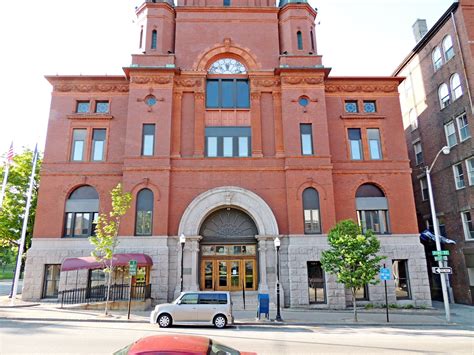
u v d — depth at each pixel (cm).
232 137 2575
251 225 2477
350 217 2481
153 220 2322
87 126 2573
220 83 2688
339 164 2569
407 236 2452
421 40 3130
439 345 1185
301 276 2261
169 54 2647
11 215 2983
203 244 2444
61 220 2392
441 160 2892
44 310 1955
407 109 3450
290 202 2395
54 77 2608
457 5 2686
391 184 2553
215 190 2402
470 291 2514
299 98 2592
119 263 2072
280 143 2541
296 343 1192
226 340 1228
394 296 2342
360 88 2723
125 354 484
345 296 2303
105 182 2467
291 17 2831
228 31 2789
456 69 2703
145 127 2508
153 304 2180
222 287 2383
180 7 2817
